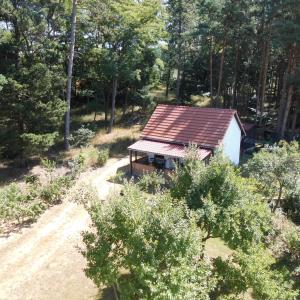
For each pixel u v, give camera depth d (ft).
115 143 113.39
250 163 66.23
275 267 52.60
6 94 88.99
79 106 149.69
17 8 94.32
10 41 96.43
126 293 33.47
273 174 63.98
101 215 34.68
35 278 50.14
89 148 106.22
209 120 93.40
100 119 136.46
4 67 92.68
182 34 127.44
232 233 40.88
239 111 151.12
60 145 110.42
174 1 132.36
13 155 99.19
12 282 49.14
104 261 34.32
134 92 133.18
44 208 70.03
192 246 33.04
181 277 31.01
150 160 94.94
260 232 42.06
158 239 32.81
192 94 160.45
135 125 130.62
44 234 61.82
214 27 122.21
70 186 79.51
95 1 105.09
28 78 89.81
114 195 37.37
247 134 122.01
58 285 48.78
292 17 104.63
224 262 42.57
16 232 62.23
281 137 115.44
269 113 149.79
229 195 42.01
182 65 145.38
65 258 54.95
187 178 44.86
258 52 136.77
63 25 109.19
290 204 72.74
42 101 94.89
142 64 126.52
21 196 68.85
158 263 31.78
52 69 99.50
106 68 112.88
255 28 123.85
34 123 92.63
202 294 33.71
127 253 34.50
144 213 33.96
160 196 37.50
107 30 112.78
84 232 36.24
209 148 88.22
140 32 112.47
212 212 39.63
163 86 183.11
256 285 38.75
